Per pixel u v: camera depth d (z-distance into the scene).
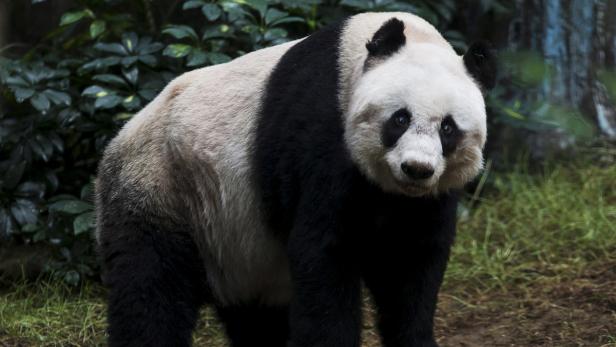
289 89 8.13
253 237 8.58
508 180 14.32
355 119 7.27
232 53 12.56
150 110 9.06
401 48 7.39
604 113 14.88
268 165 8.17
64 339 10.88
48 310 11.40
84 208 11.65
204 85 8.88
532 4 14.87
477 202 14.12
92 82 12.36
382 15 8.09
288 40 12.57
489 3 14.18
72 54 13.09
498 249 12.48
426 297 8.05
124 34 11.93
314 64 8.07
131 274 8.59
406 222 7.80
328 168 7.57
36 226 11.98
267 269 8.80
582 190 13.74
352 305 7.88
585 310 10.59
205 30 11.99
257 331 9.68
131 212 8.73
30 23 14.44
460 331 10.65
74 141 12.38
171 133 8.75
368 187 7.56
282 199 8.08
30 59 12.70
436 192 7.55
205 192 8.70
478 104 7.27
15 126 12.37
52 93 11.70
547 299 11.09
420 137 6.93
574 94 14.76
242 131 8.47
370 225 7.76
